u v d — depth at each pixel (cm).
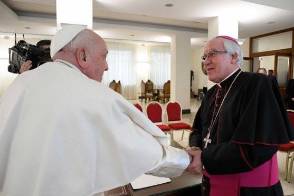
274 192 104
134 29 702
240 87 106
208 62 117
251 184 100
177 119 455
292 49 679
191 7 445
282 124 94
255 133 91
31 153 63
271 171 103
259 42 789
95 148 65
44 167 60
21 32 760
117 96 71
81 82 69
